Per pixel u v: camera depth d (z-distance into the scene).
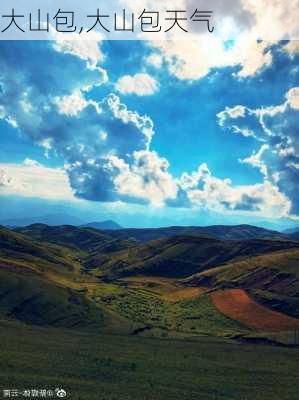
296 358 114.38
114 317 163.75
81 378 78.62
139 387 76.94
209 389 80.94
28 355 91.06
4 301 155.25
